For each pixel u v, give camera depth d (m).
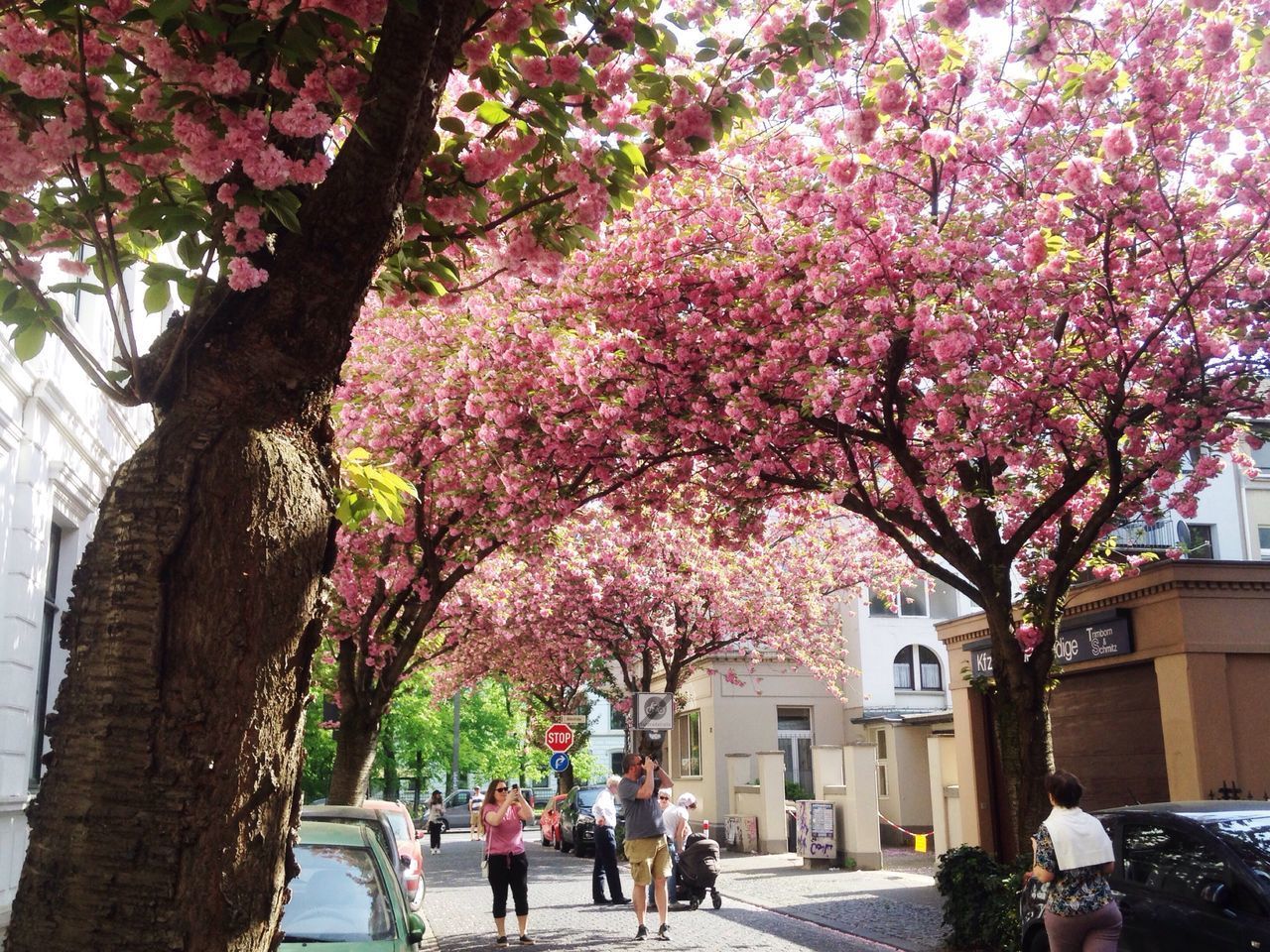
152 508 2.85
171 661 2.74
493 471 14.30
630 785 13.46
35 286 4.25
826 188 11.50
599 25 5.11
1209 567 13.45
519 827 13.27
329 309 3.26
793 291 11.09
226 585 2.82
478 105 5.11
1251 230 11.01
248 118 3.62
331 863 6.39
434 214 5.02
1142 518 13.16
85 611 2.80
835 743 34.50
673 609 28.25
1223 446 11.90
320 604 3.07
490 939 13.65
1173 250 10.49
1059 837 7.21
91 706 2.69
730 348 12.05
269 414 3.09
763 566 27.78
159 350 3.27
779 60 5.62
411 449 14.77
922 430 12.75
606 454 13.61
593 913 16.06
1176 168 10.87
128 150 4.09
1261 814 7.96
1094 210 10.78
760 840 26.78
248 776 2.77
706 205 12.11
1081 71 9.27
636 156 5.25
